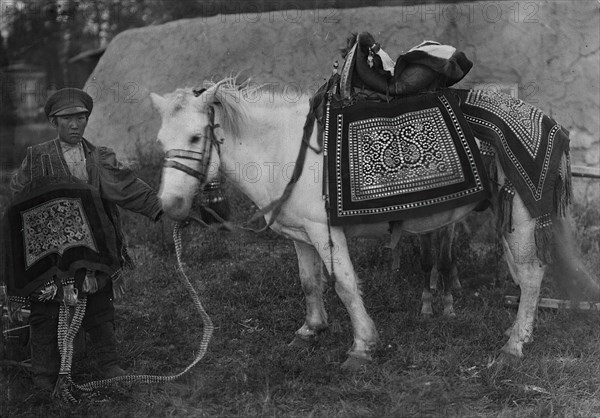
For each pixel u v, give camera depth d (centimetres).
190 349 460
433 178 406
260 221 629
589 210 692
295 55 832
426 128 410
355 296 418
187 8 1062
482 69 761
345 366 419
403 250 594
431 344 451
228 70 855
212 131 399
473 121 419
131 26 1086
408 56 414
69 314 403
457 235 615
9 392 395
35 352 401
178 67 883
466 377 409
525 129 419
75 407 381
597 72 727
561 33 736
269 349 455
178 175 385
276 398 389
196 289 559
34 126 795
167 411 380
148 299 548
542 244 421
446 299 502
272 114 418
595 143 728
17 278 390
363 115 408
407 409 369
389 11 809
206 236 661
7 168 562
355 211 401
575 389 396
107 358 415
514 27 750
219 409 383
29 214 384
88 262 386
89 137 896
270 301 535
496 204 427
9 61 879
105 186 395
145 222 696
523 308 432
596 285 479
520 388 390
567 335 459
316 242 415
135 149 854
